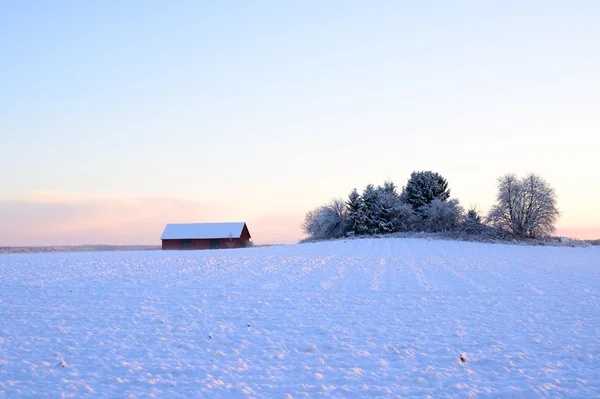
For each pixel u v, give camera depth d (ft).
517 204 183.62
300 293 66.64
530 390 29.71
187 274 85.35
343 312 54.08
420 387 30.94
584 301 61.21
